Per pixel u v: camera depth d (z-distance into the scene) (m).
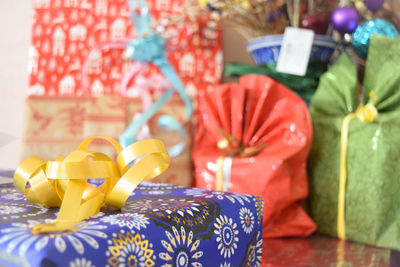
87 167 0.63
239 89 0.96
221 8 0.98
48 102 1.03
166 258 0.56
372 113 0.85
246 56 1.13
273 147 0.91
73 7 1.06
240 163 0.91
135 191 0.70
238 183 0.91
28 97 1.03
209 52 1.07
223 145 0.94
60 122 1.03
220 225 0.65
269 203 0.88
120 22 1.06
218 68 1.07
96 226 0.53
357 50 0.92
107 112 1.03
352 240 0.88
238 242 0.66
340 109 0.90
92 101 1.03
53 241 0.47
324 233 0.91
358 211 0.87
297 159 0.89
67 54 1.05
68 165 0.61
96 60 1.05
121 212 0.62
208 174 0.94
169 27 1.06
